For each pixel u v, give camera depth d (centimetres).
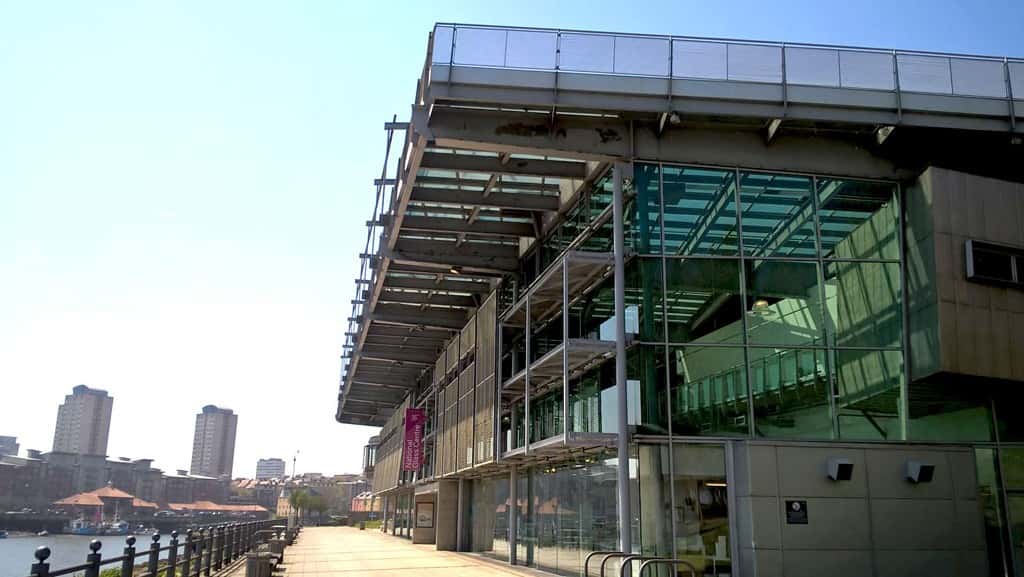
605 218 1844
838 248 1744
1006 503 1644
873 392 1670
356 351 4156
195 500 18550
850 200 1775
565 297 1716
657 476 1598
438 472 3459
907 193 1783
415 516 4106
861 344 1694
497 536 2769
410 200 2119
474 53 1677
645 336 1670
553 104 1675
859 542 1573
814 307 1714
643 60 1706
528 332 2072
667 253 1708
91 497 12675
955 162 1817
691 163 1756
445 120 1703
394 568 2316
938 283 1655
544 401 2289
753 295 1698
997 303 1689
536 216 2367
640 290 1691
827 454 1617
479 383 2677
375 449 7450
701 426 1625
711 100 1702
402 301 3150
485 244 2544
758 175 1770
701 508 1584
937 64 1755
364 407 6372
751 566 1537
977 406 1700
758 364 1664
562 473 2098
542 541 2231
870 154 1800
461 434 2931
